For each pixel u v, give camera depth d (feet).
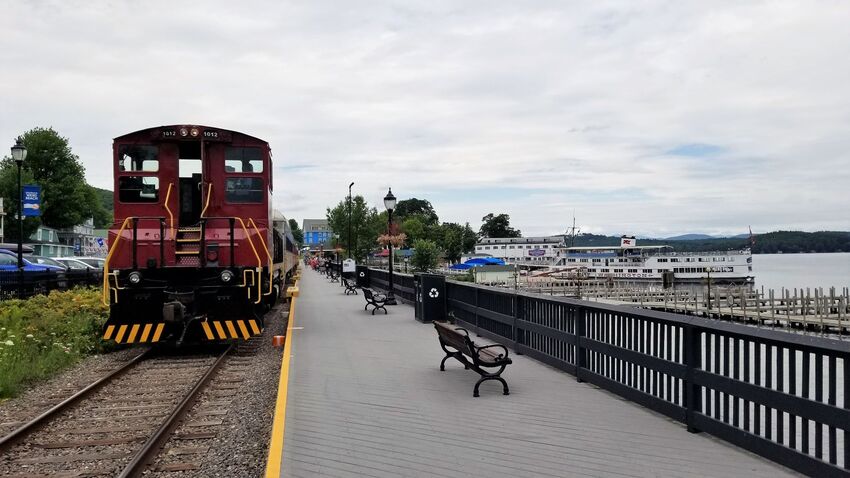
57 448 21.48
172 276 39.50
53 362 35.99
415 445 18.93
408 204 542.57
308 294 89.66
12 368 32.27
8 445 21.26
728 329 18.37
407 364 32.40
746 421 17.99
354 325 50.08
